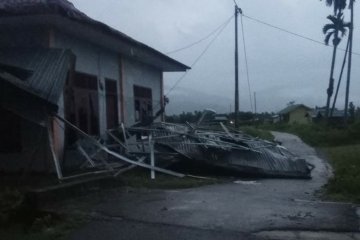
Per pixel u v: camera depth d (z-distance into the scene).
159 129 15.00
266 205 9.39
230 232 7.40
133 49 16.16
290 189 12.02
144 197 10.02
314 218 8.30
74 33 13.16
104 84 15.66
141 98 19.47
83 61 14.15
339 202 9.89
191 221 8.00
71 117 13.22
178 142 14.39
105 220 8.02
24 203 8.64
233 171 14.34
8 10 10.98
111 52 16.34
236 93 29.95
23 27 12.20
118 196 10.06
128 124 17.67
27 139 11.91
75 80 13.56
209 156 14.32
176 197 10.09
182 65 21.44
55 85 10.42
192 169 14.27
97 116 15.04
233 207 9.12
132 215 8.36
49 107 9.98
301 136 37.97
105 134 14.75
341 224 7.93
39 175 11.41
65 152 12.27
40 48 11.88
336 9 48.88
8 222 7.83
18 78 10.50
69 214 8.27
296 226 7.77
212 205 9.29
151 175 12.73
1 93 9.80
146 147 14.26
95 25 12.36
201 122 18.09
